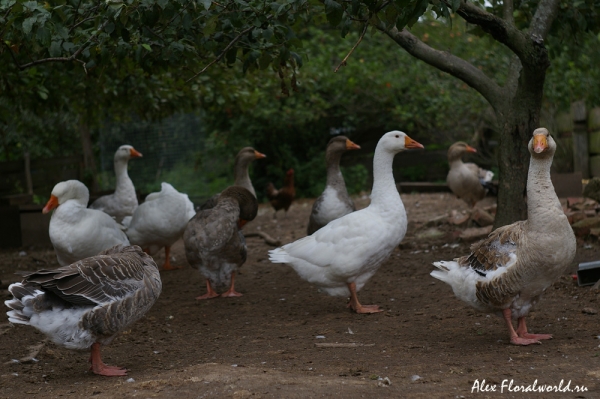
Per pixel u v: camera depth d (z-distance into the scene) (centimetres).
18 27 586
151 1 569
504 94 823
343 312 690
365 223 656
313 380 436
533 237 485
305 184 2325
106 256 502
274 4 599
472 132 2014
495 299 512
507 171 809
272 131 2284
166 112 1230
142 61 674
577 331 552
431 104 1959
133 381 464
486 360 481
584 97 1738
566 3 849
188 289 848
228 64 682
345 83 2108
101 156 2070
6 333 645
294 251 688
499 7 896
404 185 1880
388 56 2166
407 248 998
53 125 2048
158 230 920
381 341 562
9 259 1156
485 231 980
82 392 444
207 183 2247
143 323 679
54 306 461
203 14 605
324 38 2123
